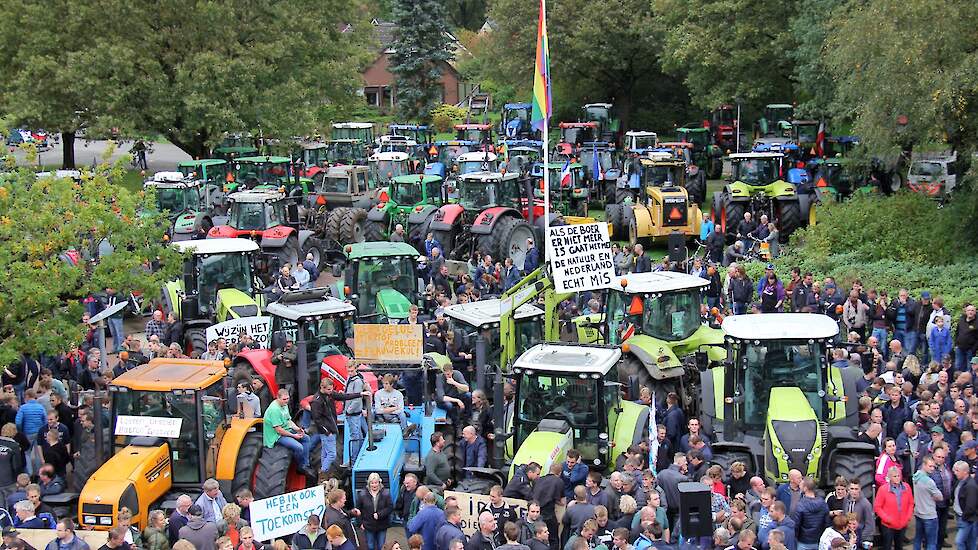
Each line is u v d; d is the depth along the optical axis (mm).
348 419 21688
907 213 41062
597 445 21703
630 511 18062
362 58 74250
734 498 19359
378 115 110688
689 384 26344
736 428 22891
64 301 26594
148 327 32031
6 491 21078
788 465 20797
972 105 37531
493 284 36781
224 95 61125
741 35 63469
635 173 52938
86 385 27484
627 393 24297
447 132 100562
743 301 34375
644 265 37594
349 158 69188
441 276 36438
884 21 37844
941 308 29625
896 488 19953
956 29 36000
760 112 71562
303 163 66562
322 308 26234
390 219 47969
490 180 43719
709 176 72750
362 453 21312
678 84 89188
